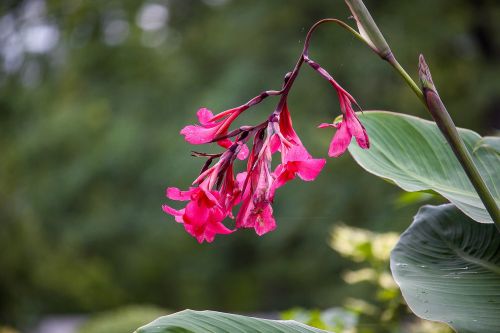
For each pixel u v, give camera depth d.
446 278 2.28
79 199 12.56
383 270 3.31
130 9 13.66
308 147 10.18
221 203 1.79
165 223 12.16
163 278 13.25
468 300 2.16
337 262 10.37
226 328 1.86
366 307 3.44
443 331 3.11
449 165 2.48
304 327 1.96
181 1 14.28
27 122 13.88
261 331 1.90
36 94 13.89
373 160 2.46
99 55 13.63
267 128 1.79
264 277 11.88
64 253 12.52
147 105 12.54
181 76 12.52
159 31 14.34
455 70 11.23
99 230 12.29
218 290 13.19
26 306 10.75
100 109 12.64
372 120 2.57
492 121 10.96
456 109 10.91
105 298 12.75
